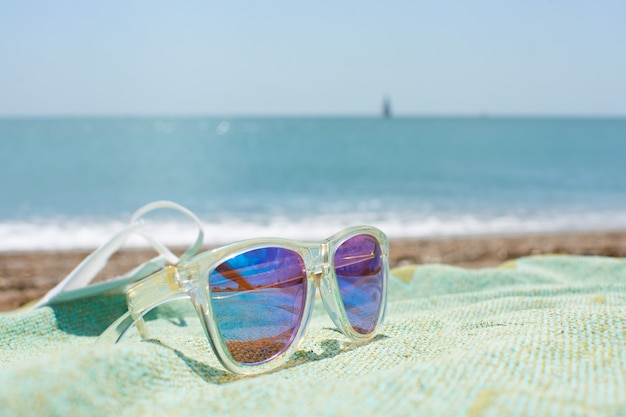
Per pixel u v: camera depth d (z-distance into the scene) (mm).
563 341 225
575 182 2900
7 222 1609
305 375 224
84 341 319
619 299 320
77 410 178
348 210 1896
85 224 1563
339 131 11820
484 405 173
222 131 12344
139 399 197
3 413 166
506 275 420
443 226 1550
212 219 1655
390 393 182
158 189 2641
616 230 1479
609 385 189
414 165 4066
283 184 2883
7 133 9672
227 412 185
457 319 305
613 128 14117
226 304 249
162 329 329
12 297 825
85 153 5184
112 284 342
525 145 6754
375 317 299
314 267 278
